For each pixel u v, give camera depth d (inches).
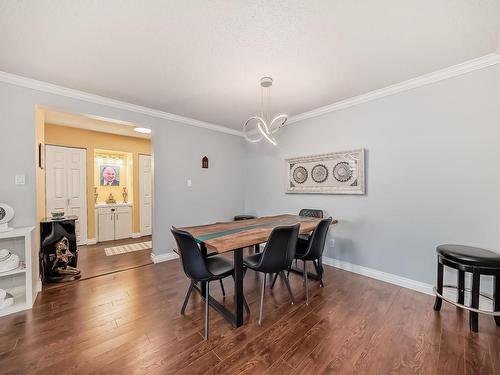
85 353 61.4
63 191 169.0
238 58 80.6
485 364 57.6
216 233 82.8
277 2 55.6
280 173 159.0
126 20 61.8
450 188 89.4
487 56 79.2
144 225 211.9
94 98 113.7
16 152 93.2
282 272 88.9
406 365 57.5
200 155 161.0
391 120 104.8
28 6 56.3
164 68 87.5
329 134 129.0
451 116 88.7
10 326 73.1
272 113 140.2
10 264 82.9
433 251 93.8
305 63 84.0
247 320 76.9
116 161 211.8
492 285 80.7
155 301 90.3
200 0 55.0
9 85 91.9
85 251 160.1
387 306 85.3
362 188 113.6
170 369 56.3
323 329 71.9
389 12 59.0
